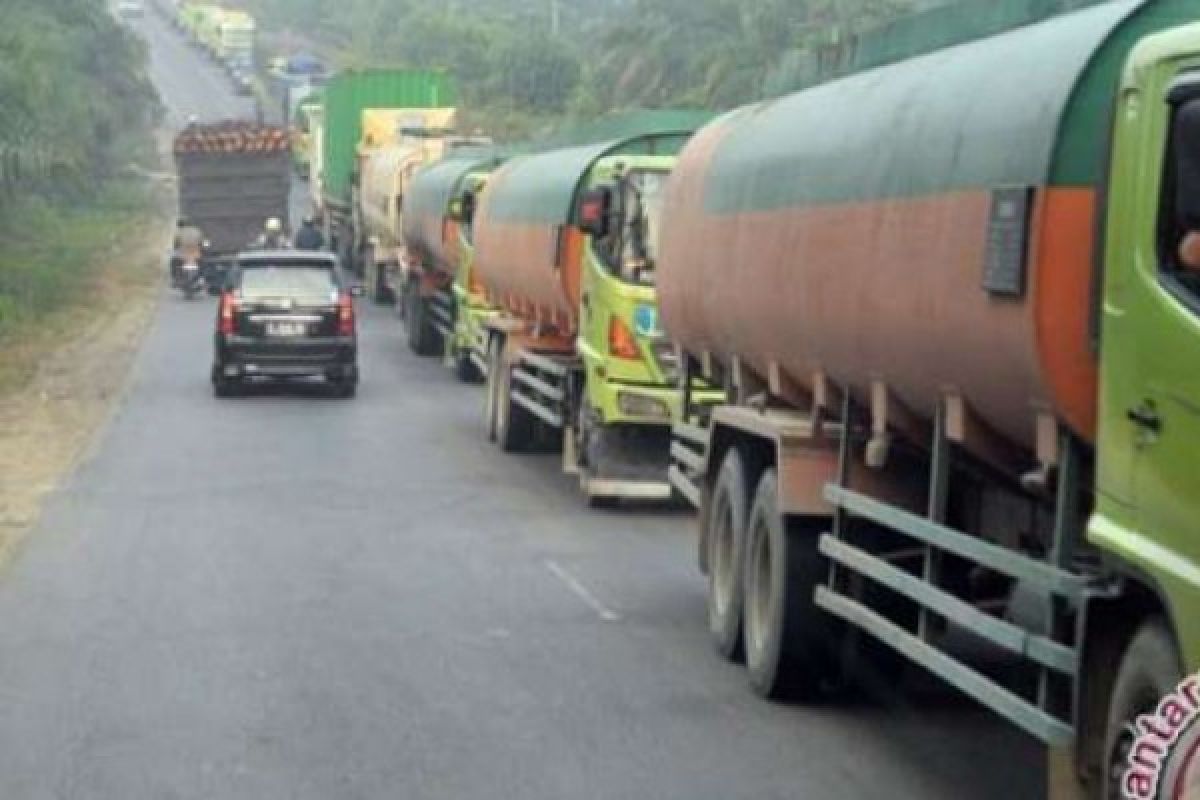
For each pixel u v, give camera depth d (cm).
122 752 1766
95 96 13450
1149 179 1239
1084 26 1388
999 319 1398
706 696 2011
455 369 5738
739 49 8244
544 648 2239
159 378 5556
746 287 2062
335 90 9438
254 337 5056
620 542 3028
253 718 1892
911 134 1631
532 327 4031
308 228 7794
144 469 3812
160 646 2228
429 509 3338
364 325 7331
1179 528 1192
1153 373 1224
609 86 10944
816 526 1953
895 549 1820
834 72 2064
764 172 2042
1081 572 1338
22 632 2312
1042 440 1392
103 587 2605
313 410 4862
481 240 4541
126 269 9475
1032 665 1451
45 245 9425
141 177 13888
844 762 1753
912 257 1588
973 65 1570
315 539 3005
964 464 1597
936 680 2034
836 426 1931
